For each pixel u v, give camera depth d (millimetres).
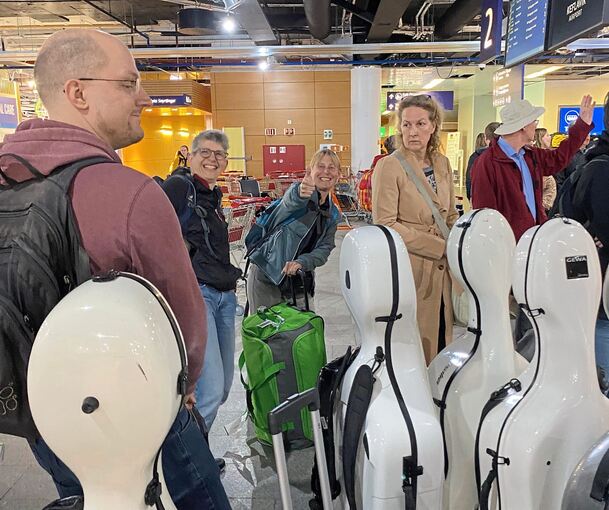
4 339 936
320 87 11664
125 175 1013
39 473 2303
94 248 983
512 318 2465
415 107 2166
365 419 1530
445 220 2279
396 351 1595
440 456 1488
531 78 13086
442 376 1743
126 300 856
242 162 11953
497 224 1673
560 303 1352
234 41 11164
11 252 956
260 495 2111
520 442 1379
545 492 1385
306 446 2406
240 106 11773
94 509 896
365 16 7551
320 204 2623
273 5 9000
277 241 2623
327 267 6496
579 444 1371
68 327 822
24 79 9828
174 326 933
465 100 14461
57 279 977
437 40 9109
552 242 1358
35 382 829
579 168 2064
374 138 10484
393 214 2141
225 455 2400
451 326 2227
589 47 5895
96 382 813
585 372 1382
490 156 2521
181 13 8312
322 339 2367
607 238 1929
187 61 10859
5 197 982
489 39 5039
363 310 1583
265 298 2805
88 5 8891
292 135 11844
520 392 1467
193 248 2139
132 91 1132
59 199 965
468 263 1638
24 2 8547
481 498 1485
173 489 1188
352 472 1571
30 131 1014
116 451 851
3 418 964
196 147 2193
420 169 2205
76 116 1080
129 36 11125
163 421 874
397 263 1581
